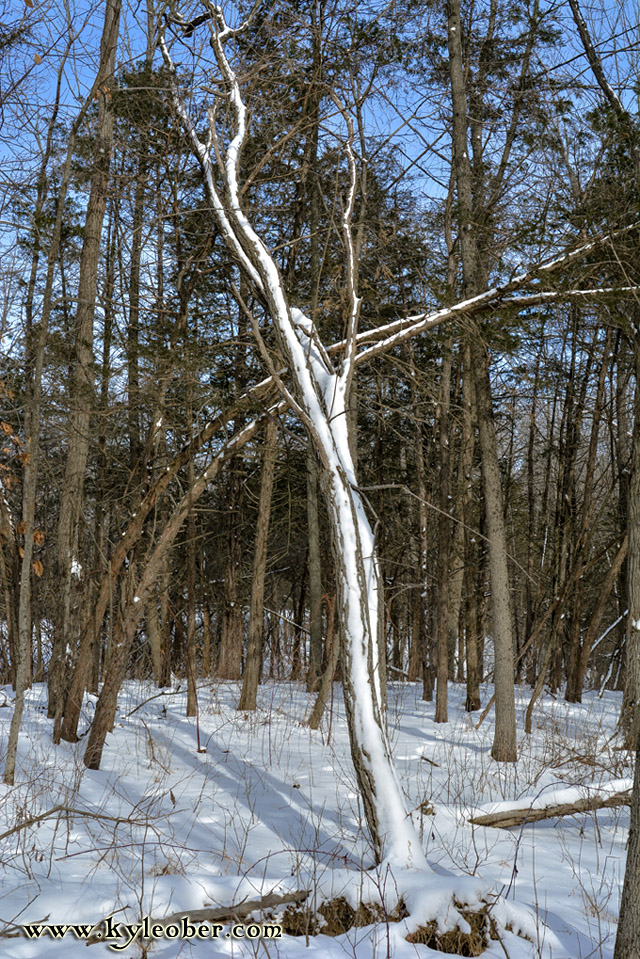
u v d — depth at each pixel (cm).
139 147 1032
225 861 568
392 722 1214
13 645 1382
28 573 745
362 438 1791
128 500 1362
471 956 429
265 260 659
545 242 823
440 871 565
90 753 814
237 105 763
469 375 1391
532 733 1184
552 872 580
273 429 1313
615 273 845
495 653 1000
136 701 1242
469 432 1522
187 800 739
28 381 952
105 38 969
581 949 446
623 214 809
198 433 927
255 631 1246
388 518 1833
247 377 1255
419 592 1727
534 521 2056
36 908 458
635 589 920
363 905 464
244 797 762
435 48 1298
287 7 1005
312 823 689
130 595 908
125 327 1085
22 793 686
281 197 1194
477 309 806
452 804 745
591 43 1088
